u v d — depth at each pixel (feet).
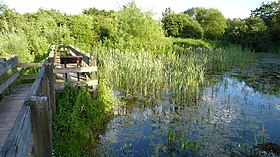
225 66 45.60
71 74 25.89
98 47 53.31
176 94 24.63
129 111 21.26
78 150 13.32
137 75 28.25
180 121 19.30
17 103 13.83
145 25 58.59
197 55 44.78
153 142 15.60
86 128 15.60
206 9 136.46
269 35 81.30
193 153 14.29
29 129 6.31
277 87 31.35
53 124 13.82
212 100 25.21
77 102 16.11
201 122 19.12
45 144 7.14
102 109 19.10
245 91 29.14
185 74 28.22
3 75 15.44
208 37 130.00
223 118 20.07
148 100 24.29
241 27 86.43
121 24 58.29
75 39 60.49
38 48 43.21
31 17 77.82
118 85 28.40
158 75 28.55
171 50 55.47
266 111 21.93
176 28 111.65
